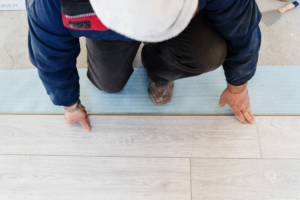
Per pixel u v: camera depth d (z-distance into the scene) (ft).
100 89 4.25
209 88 4.35
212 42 2.73
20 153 3.94
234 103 3.73
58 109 4.25
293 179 3.69
